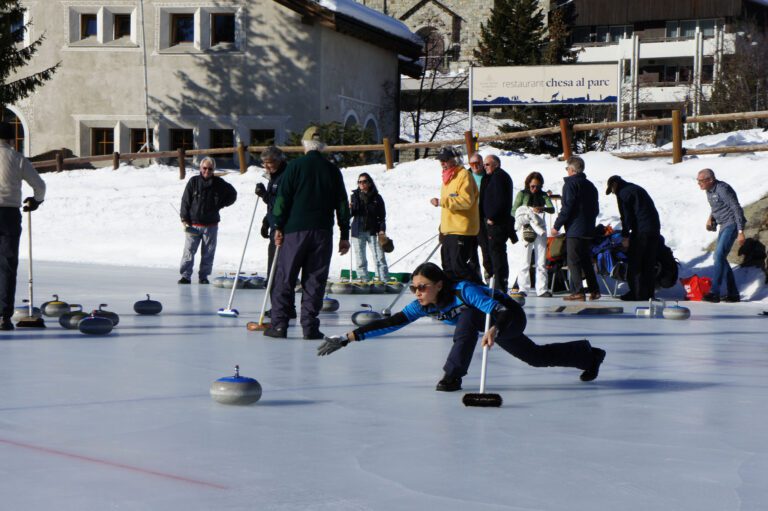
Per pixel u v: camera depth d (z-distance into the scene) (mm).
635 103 49938
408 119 55938
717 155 24359
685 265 17812
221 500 4160
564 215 15000
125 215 26047
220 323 11117
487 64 51031
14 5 35531
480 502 4180
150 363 8070
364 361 8391
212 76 37344
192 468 4688
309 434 5473
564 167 24406
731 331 11234
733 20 69438
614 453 5109
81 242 23812
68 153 37094
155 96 37688
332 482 4469
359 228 16531
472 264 12258
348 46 39031
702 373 7988
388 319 6668
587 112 44531
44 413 5957
